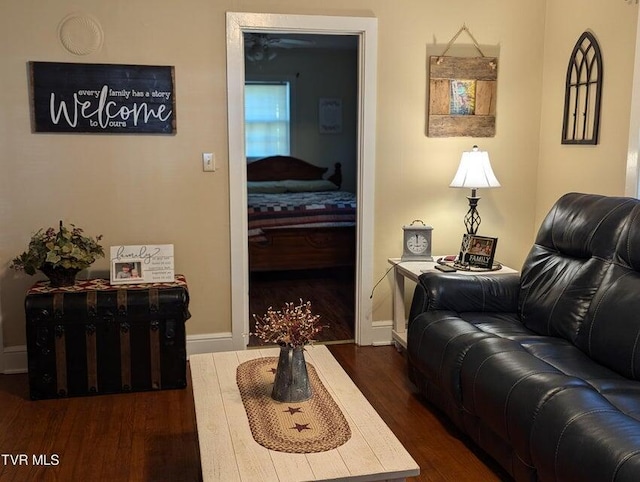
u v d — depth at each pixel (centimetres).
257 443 198
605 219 290
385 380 362
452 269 374
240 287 398
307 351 285
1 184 359
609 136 361
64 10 353
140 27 363
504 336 290
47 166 363
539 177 434
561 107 406
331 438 201
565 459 189
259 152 782
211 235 391
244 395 234
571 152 397
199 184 384
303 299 537
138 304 335
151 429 300
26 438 290
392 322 428
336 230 597
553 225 325
